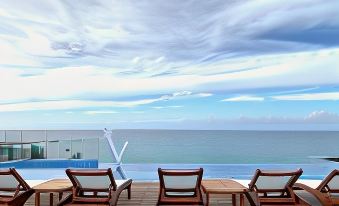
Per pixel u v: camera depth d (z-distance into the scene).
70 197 5.83
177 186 5.75
